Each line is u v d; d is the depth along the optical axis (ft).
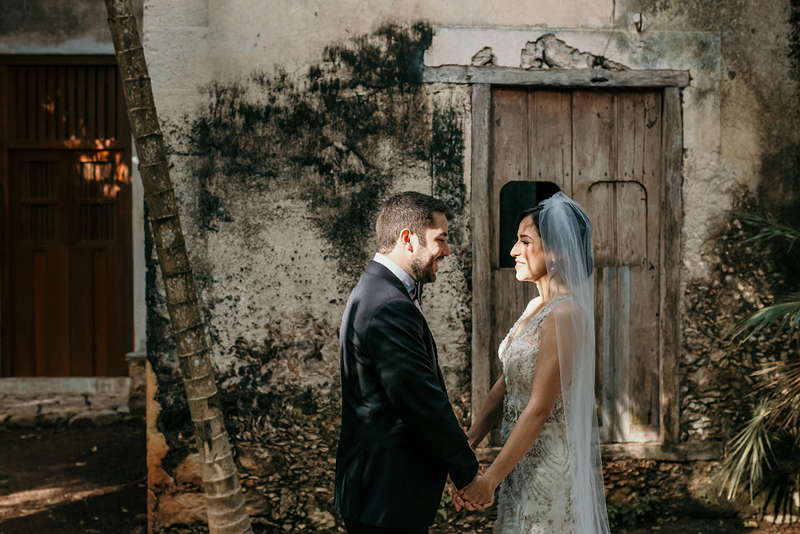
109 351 21.80
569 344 8.01
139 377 20.33
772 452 12.56
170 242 10.26
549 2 12.78
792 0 13.03
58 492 15.01
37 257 21.62
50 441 18.83
